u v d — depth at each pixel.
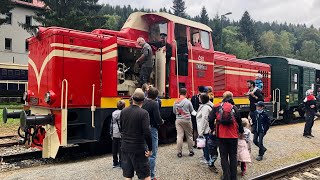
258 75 11.39
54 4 28.22
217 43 61.19
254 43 86.88
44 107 8.15
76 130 8.37
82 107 8.34
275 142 10.45
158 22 9.90
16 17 36.56
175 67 9.67
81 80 8.37
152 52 9.02
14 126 14.09
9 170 7.33
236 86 13.26
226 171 6.24
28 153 8.64
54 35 7.98
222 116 6.22
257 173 7.20
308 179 7.14
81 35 8.41
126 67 9.03
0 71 25.12
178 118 8.12
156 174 6.71
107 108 8.40
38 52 8.76
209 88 8.20
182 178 6.58
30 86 9.24
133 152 4.99
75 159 8.38
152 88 6.18
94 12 31.75
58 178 6.29
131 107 5.12
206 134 7.29
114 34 9.29
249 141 7.16
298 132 12.62
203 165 7.45
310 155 9.09
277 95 16.06
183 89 8.20
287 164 8.03
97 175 6.51
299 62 17.22
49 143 7.83
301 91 17.27
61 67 8.03
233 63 13.12
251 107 9.80
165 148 9.17
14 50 36.62
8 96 25.73
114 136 7.05
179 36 10.04
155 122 6.14
